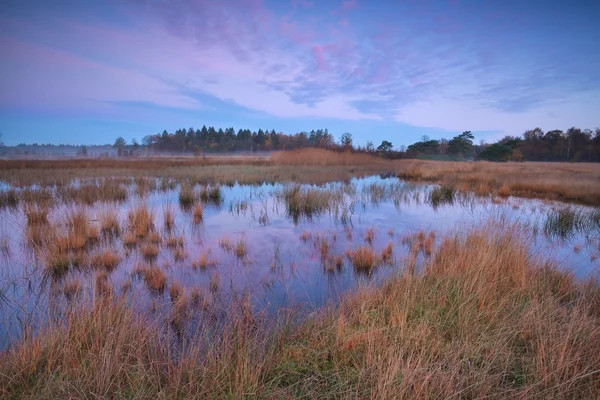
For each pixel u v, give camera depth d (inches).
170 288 182.5
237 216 398.3
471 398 96.6
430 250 261.0
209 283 199.0
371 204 498.9
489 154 3046.3
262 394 97.0
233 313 151.1
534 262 203.6
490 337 123.5
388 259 247.0
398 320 134.4
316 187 632.4
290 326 139.1
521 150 3233.3
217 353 113.3
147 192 535.5
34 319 147.8
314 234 319.0
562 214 390.9
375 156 1781.5
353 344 120.8
